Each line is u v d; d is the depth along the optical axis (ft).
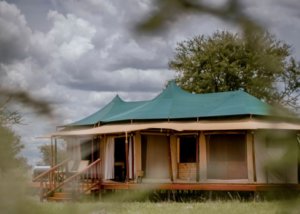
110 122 92.22
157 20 3.63
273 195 4.84
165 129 85.20
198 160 80.48
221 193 78.28
